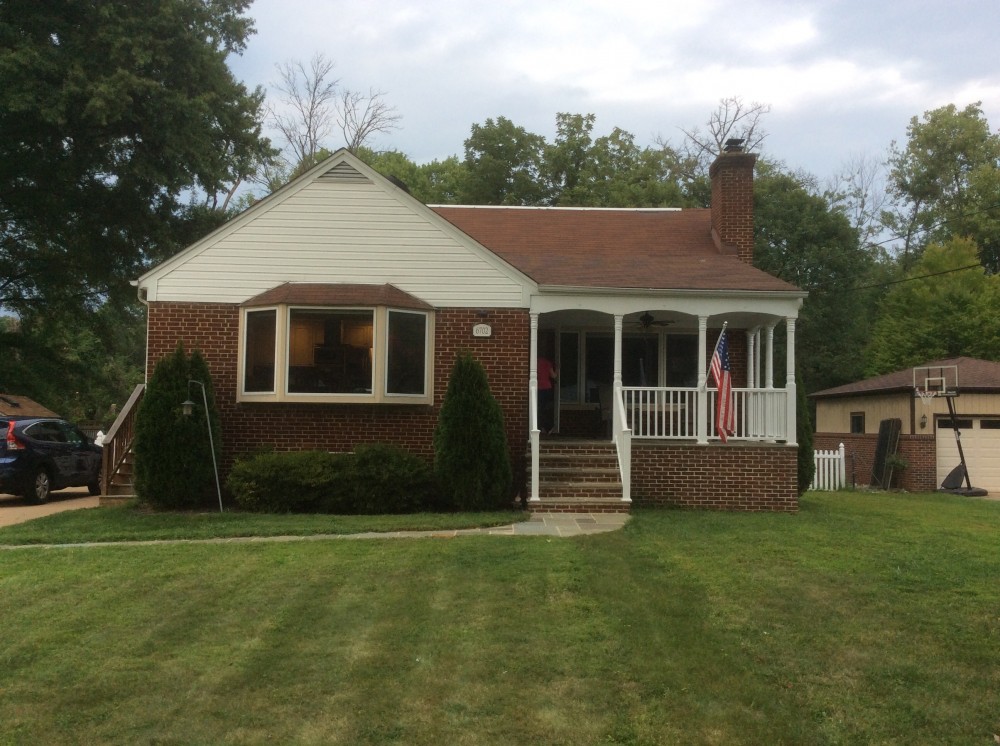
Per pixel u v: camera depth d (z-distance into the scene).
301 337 13.30
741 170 17.17
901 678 5.63
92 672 5.71
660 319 15.98
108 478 13.70
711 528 10.80
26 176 22.98
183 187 23.50
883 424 23.78
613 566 8.41
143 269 25.59
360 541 9.74
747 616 6.87
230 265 13.74
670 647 6.12
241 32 26.11
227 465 13.48
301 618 6.79
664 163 44.19
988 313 32.91
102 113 19.47
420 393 13.65
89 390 31.91
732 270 14.92
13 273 25.92
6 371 26.66
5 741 4.77
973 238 43.91
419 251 13.89
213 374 13.59
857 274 38.31
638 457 13.38
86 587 7.69
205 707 5.18
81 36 20.30
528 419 13.87
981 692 5.43
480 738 4.78
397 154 45.81
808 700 5.30
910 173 49.66
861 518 12.58
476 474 12.35
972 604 7.22
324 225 13.85
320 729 4.89
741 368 16.72
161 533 10.28
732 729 4.89
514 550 9.09
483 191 40.34
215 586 7.69
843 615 6.91
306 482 12.30
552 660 5.88
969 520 13.37
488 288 13.91
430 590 7.53
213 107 23.98
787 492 13.27
